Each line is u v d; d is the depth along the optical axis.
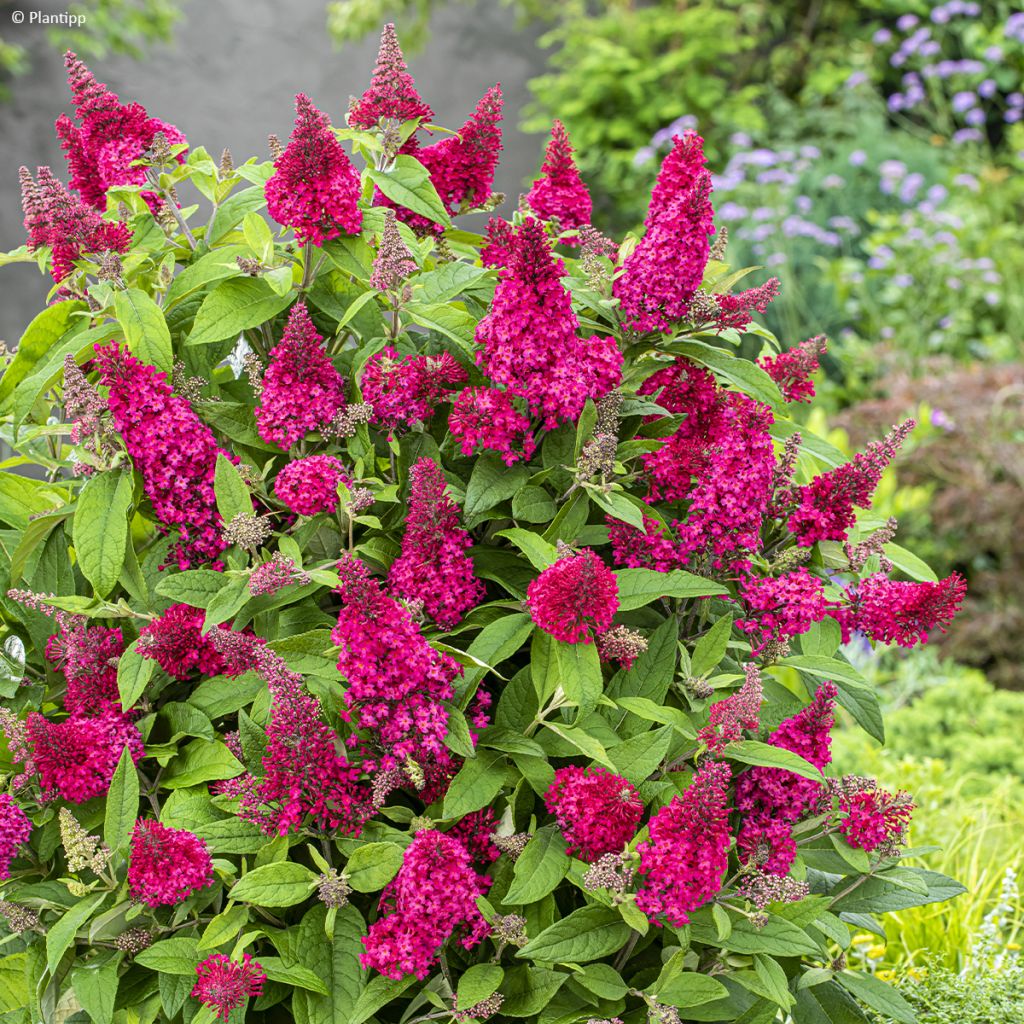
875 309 8.58
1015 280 8.78
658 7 11.15
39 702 2.25
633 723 2.08
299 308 2.05
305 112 2.05
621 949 2.05
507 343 1.99
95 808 2.11
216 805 2.00
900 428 2.06
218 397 2.26
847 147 9.88
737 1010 2.11
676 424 2.23
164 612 2.19
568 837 1.91
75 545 2.00
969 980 3.06
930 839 3.92
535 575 2.13
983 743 4.86
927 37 11.12
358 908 2.04
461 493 2.12
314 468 2.02
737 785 2.12
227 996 1.78
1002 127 10.83
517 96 10.62
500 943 1.91
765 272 8.91
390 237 2.02
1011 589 6.55
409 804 2.12
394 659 1.82
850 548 2.18
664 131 10.02
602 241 2.33
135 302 2.10
